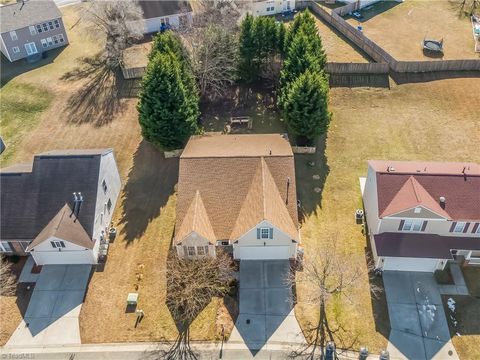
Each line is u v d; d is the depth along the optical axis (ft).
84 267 130.41
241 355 110.01
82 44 229.04
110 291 124.26
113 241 137.39
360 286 123.54
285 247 126.31
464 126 172.04
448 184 125.59
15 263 132.46
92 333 115.44
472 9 234.99
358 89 189.67
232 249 129.59
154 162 164.25
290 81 166.71
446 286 123.03
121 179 157.89
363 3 239.30
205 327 115.65
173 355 110.42
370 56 204.03
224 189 129.39
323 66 181.16
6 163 167.02
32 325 117.39
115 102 192.34
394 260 124.16
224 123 178.81
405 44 208.95
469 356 108.78
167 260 131.13
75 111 189.47
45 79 205.46
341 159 161.17
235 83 193.98
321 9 231.91
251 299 120.98
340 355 109.29
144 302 121.19
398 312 117.60
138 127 180.45
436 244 123.95
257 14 235.81
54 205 130.11
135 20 217.56
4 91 200.03
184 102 154.92
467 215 121.80
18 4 221.46
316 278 115.96
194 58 179.42
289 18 233.35
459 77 191.93
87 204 129.90
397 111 180.45
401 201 122.83
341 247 133.28
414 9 238.27
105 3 208.64
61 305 121.39
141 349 111.96
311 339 112.57
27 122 186.19
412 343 111.45
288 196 129.49
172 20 233.35
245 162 131.75
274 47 184.44
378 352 109.91
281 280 124.88
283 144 144.56
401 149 164.04
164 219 143.33
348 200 146.92
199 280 119.03
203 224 123.75
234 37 185.68
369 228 135.95
